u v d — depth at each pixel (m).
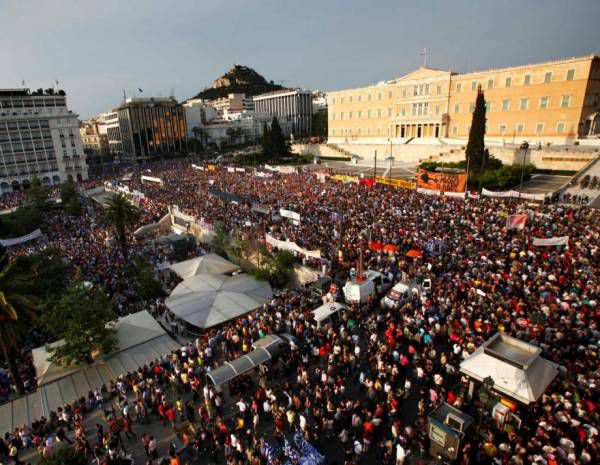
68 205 69.31
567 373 16.89
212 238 45.28
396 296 24.97
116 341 23.28
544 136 77.38
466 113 90.00
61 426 18.34
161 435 17.75
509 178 56.03
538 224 34.91
